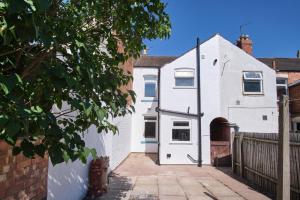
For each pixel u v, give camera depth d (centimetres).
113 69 388
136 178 1182
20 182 416
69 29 257
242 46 2191
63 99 275
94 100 281
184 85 1748
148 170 1421
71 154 233
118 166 1515
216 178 1210
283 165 662
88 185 864
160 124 1708
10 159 382
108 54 420
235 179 1188
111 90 319
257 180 1060
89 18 356
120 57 396
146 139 2183
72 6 318
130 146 2131
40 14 211
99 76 300
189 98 1731
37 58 238
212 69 1755
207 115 1717
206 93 1733
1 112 193
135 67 2219
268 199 852
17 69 234
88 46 299
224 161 1634
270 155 949
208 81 1742
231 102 1739
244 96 1747
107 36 370
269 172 952
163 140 1691
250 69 1770
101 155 1062
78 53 265
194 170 1445
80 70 242
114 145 1377
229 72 1761
